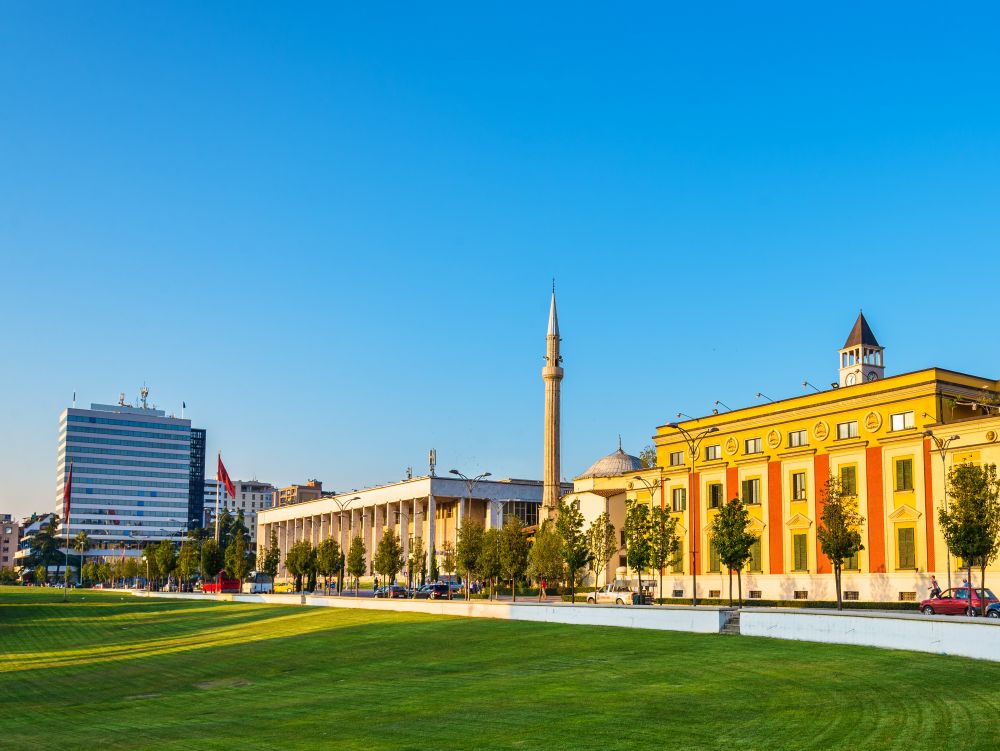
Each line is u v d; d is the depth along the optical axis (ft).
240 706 120.98
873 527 233.35
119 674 168.25
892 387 233.76
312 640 195.00
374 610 259.19
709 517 283.59
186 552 556.51
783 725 82.43
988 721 77.51
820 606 242.37
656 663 127.13
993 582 205.36
